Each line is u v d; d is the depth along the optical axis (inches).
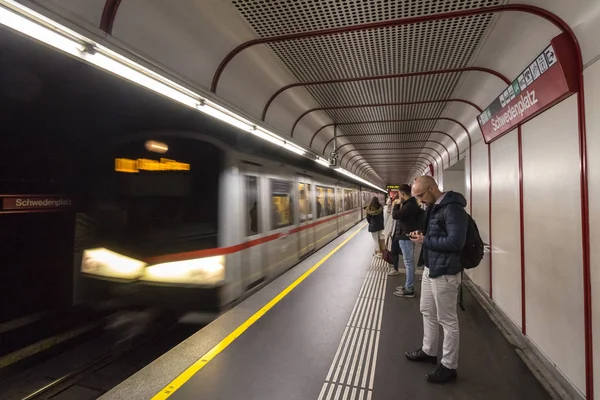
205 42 141.1
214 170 168.9
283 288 216.8
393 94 218.8
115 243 169.3
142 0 109.0
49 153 173.9
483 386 106.6
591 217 88.1
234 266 172.2
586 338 89.9
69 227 168.7
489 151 194.2
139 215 168.9
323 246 403.9
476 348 132.7
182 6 119.0
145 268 166.6
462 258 109.3
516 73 142.2
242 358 126.4
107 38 91.0
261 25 132.0
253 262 198.4
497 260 175.3
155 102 169.9
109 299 168.1
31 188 166.6
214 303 163.9
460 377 112.0
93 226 170.2
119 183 170.7
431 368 118.1
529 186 131.0
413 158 603.5
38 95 168.1
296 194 298.7
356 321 161.3
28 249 161.9
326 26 130.5
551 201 111.3
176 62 135.9
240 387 107.9
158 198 168.4
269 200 229.3
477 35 134.3
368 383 109.3
